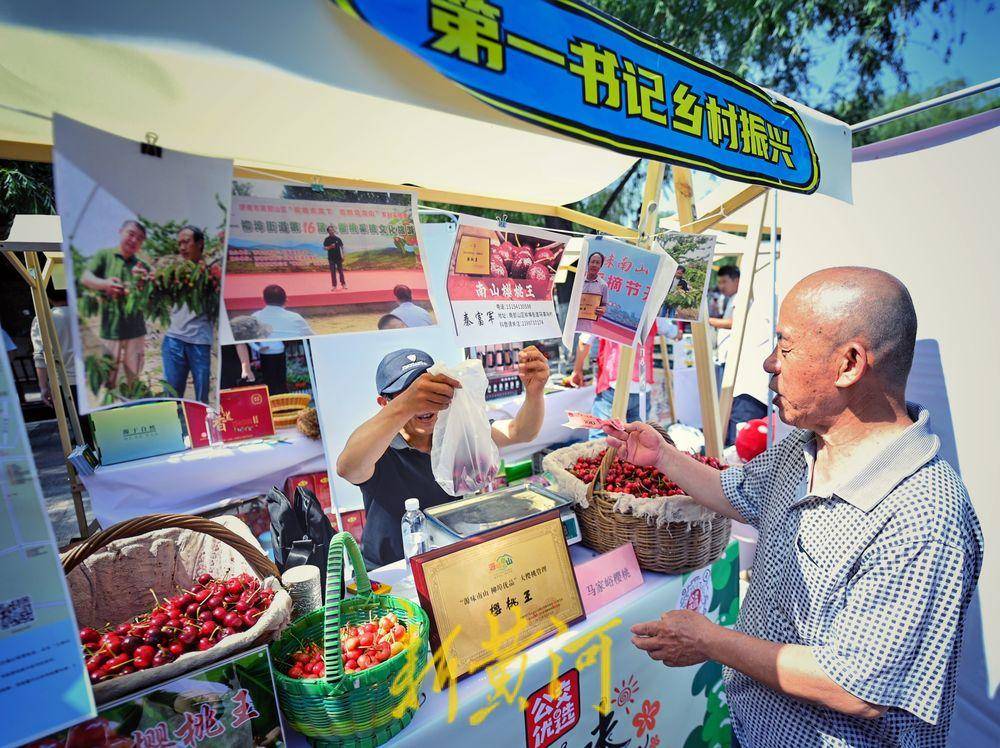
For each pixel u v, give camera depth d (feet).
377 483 6.27
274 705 3.01
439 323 3.73
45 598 2.29
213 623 3.01
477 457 4.94
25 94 2.57
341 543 3.10
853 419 3.31
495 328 4.56
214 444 10.34
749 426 9.69
